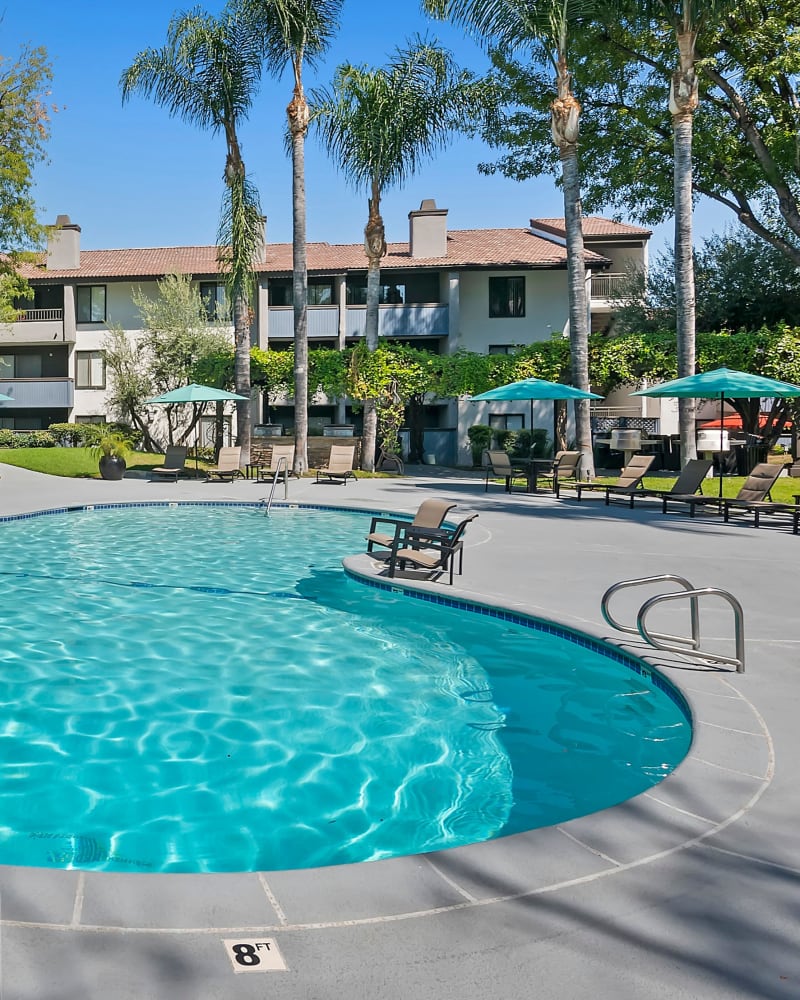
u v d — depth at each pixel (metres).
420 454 33.97
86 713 5.32
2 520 14.80
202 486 21.89
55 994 2.01
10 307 31.38
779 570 9.40
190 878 2.58
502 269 34.97
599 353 27.06
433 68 24.88
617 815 3.13
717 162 27.17
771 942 2.31
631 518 14.99
